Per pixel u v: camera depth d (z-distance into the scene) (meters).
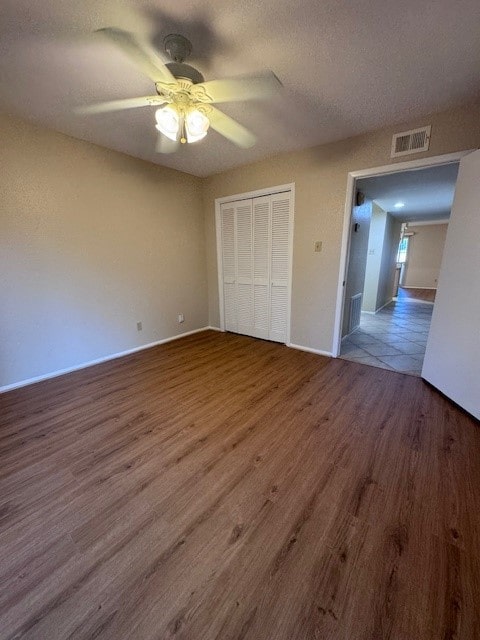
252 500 1.36
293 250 3.28
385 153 2.49
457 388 2.14
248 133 2.33
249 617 0.91
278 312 3.65
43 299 2.62
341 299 3.05
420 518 1.25
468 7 1.27
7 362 2.46
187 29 1.40
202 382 2.63
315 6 1.28
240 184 3.56
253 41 1.48
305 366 2.97
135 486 1.45
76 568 1.06
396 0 1.25
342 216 2.84
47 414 2.12
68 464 1.60
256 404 2.23
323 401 2.27
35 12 1.28
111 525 1.23
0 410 2.17
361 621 0.90
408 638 0.86
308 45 1.51
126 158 3.06
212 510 1.30
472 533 1.18
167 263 3.70
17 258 2.42
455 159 2.21
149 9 1.28
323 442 1.77
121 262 3.18
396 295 8.24
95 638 0.86
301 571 1.04
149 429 1.93
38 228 2.51
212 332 4.31
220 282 4.18
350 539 1.16
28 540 1.17
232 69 1.70
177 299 3.92
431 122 2.25
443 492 1.39
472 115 2.09
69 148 2.61
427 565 1.06
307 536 1.18
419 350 3.45
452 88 1.90
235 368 2.94
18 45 1.47
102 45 1.47
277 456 1.65
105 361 3.15
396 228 6.75
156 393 2.43
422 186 3.70
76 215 2.74
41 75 1.72
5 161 2.26
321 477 1.49
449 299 2.23
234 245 3.90
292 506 1.32
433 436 1.82
